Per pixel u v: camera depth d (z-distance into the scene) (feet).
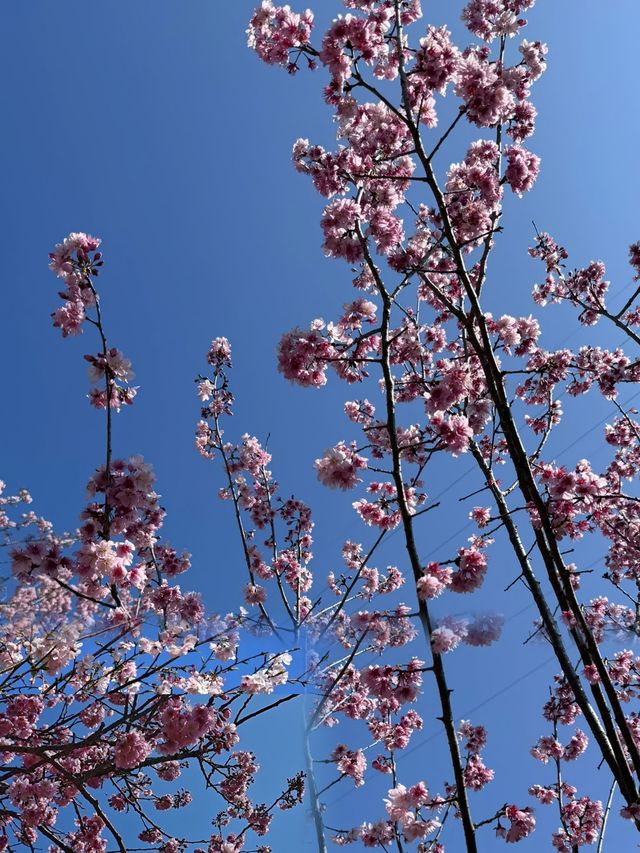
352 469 16.88
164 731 14.76
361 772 25.81
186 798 23.81
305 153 21.20
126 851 13.35
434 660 15.06
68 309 16.63
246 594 26.53
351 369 22.45
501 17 23.00
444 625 14.99
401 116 19.39
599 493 20.25
